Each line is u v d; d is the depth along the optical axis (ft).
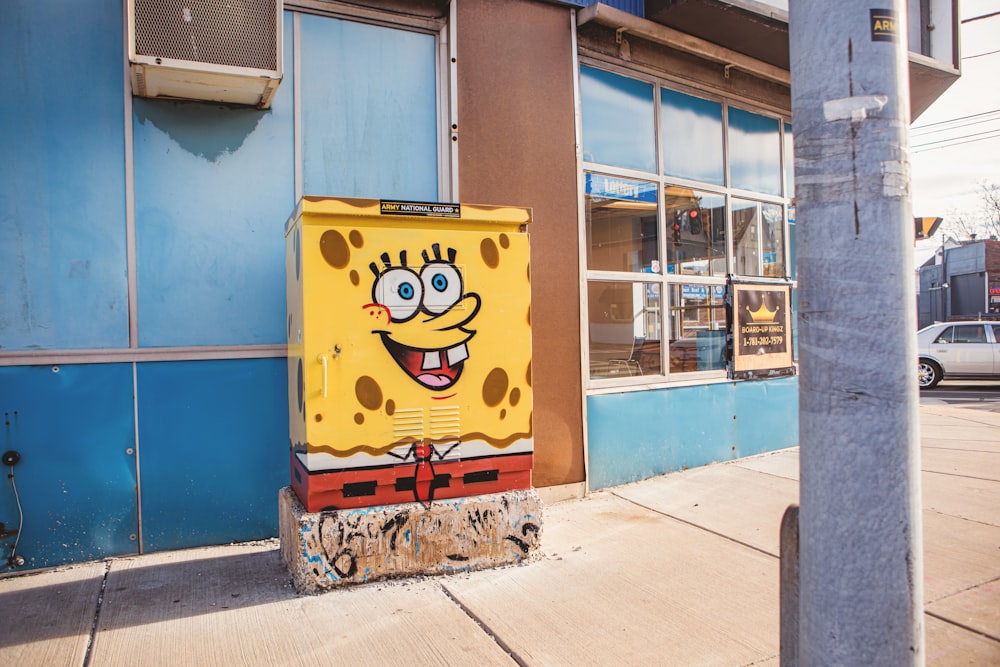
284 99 16.01
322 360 12.66
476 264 13.76
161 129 14.88
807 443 7.11
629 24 20.24
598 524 16.84
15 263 13.66
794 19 7.33
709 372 23.49
